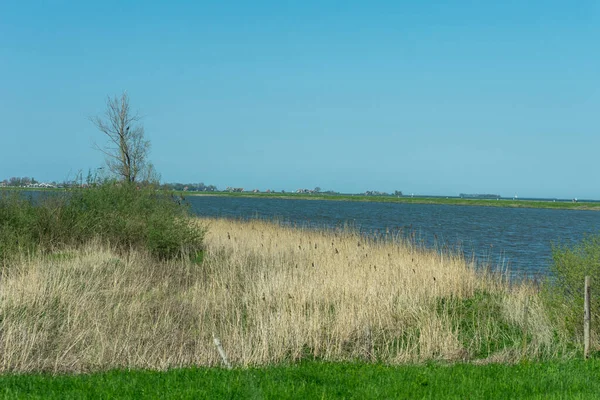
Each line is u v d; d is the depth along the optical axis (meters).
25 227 19.62
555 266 13.39
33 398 7.71
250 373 9.53
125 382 8.69
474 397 8.30
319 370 10.06
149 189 25.03
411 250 22.55
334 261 19.69
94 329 11.77
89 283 14.93
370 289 15.20
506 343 12.96
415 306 14.52
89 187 23.66
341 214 77.38
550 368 10.26
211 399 7.92
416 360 11.63
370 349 12.25
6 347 10.34
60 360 10.34
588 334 11.59
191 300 15.32
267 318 12.98
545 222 67.62
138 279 16.86
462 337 13.23
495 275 18.75
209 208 90.56
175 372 9.49
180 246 21.77
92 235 21.47
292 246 24.33
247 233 28.62
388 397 8.24
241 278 18.28
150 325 12.59
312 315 13.37
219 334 12.50
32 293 13.32
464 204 159.38
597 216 91.88
